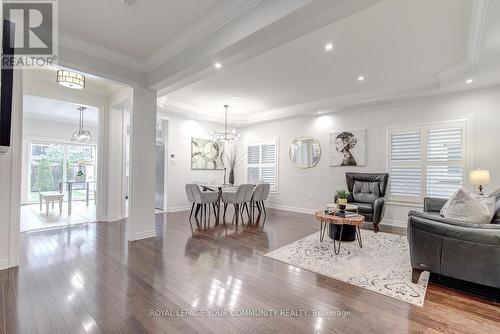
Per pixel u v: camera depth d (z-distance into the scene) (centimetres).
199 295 218
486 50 280
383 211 441
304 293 224
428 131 455
